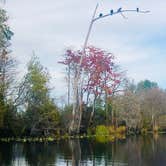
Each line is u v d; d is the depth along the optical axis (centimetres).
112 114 10494
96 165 4062
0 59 6725
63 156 4762
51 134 7931
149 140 8125
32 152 5225
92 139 8212
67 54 9838
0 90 6794
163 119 13725
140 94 13238
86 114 9588
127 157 4722
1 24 5878
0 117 6806
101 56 9288
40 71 7706
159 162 4344
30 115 7619
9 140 7438
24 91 7469
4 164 4088
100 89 9700
